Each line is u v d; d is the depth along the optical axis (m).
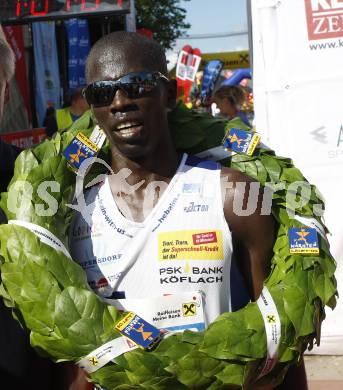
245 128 2.40
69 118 3.75
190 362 1.84
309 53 4.61
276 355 1.89
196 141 2.36
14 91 9.16
